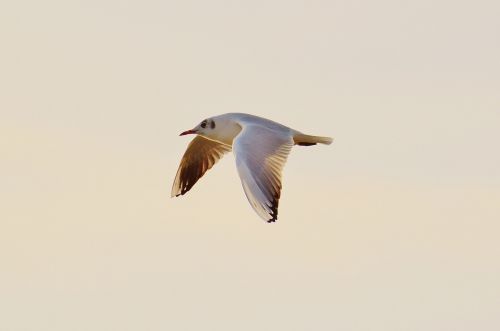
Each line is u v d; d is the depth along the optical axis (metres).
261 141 15.47
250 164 15.20
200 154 18.42
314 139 16.27
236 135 17.14
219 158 18.44
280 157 15.48
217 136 17.27
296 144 16.33
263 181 15.13
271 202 15.04
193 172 18.56
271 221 14.92
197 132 17.28
